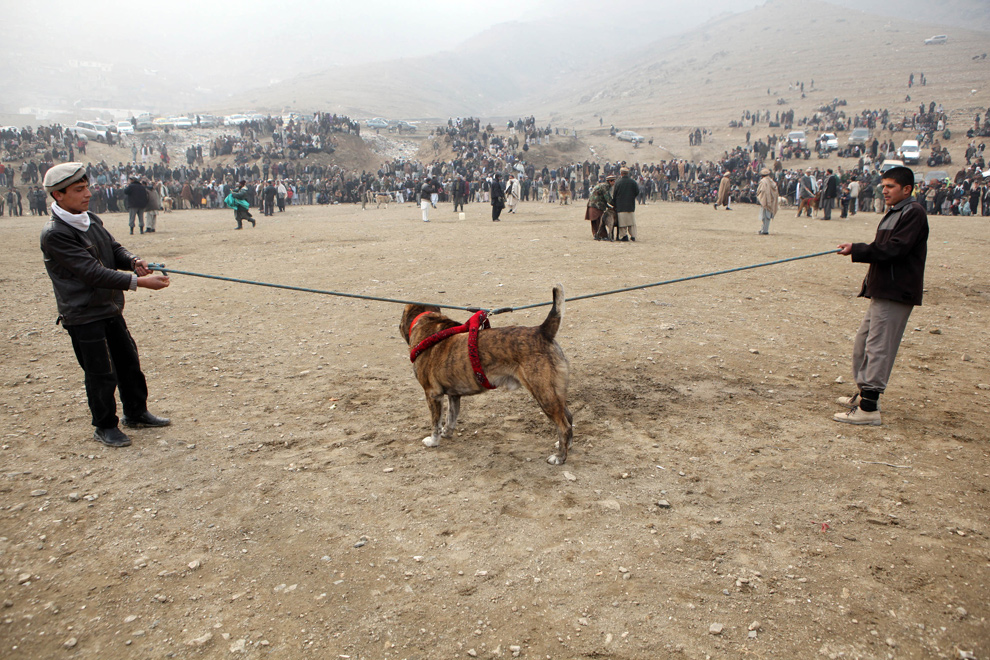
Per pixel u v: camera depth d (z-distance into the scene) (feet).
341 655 9.11
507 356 14.19
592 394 18.92
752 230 61.36
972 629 9.43
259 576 10.87
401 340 24.63
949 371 20.93
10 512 12.76
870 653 9.02
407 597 10.28
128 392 16.48
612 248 46.21
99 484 13.88
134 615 9.96
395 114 412.77
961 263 41.86
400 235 59.21
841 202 76.07
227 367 21.75
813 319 27.20
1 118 350.64
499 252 45.03
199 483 13.92
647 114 342.23
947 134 180.96
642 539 11.73
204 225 75.92
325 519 12.51
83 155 154.51
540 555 11.31
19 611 10.07
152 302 31.37
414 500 13.20
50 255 14.39
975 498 12.98
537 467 14.57
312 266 40.73
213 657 9.11
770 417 17.21
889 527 12.02
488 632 9.52
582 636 9.39
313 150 169.48
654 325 25.82
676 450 15.31
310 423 17.21
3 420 17.24
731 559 11.14
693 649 9.10
